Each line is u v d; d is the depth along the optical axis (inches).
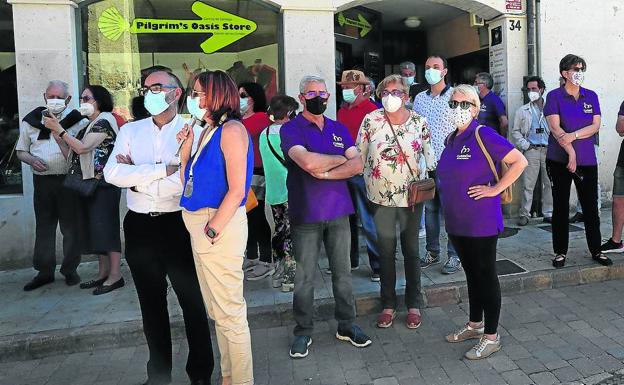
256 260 202.2
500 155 125.7
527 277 181.0
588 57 266.8
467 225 132.4
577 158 185.6
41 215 188.2
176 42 226.1
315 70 227.0
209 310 115.0
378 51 308.2
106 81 220.8
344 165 133.1
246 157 108.2
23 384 133.1
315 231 139.3
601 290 180.7
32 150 185.3
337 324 161.5
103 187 177.3
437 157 191.9
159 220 118.4
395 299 158.9
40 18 204.4
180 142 111.0
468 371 129.6
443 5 291.7
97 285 187.0
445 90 193.6
